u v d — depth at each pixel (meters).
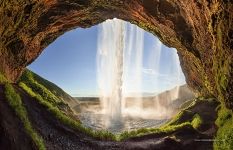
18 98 14.38
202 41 16.78
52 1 17.66
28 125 12.81
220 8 11.68
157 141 18.52
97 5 19.70
